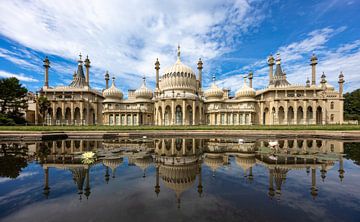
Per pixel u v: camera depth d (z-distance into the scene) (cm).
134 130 3772
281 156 1602
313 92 6575
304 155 1639
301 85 6912
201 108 6700
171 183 941
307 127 3853
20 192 834
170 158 1534
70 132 3419
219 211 636
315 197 761
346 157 1545
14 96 5825
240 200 733
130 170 1183
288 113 6669
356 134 3047
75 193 822
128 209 662
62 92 6856
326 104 6550
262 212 630
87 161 1435
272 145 2078
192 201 724
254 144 2406
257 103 7031
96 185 918
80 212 641
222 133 3738
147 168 1227
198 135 3722
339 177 1025
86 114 6831
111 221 577
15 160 1494
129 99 7906
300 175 1066
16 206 692
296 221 570
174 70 6844
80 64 8062
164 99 6141
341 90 6731
